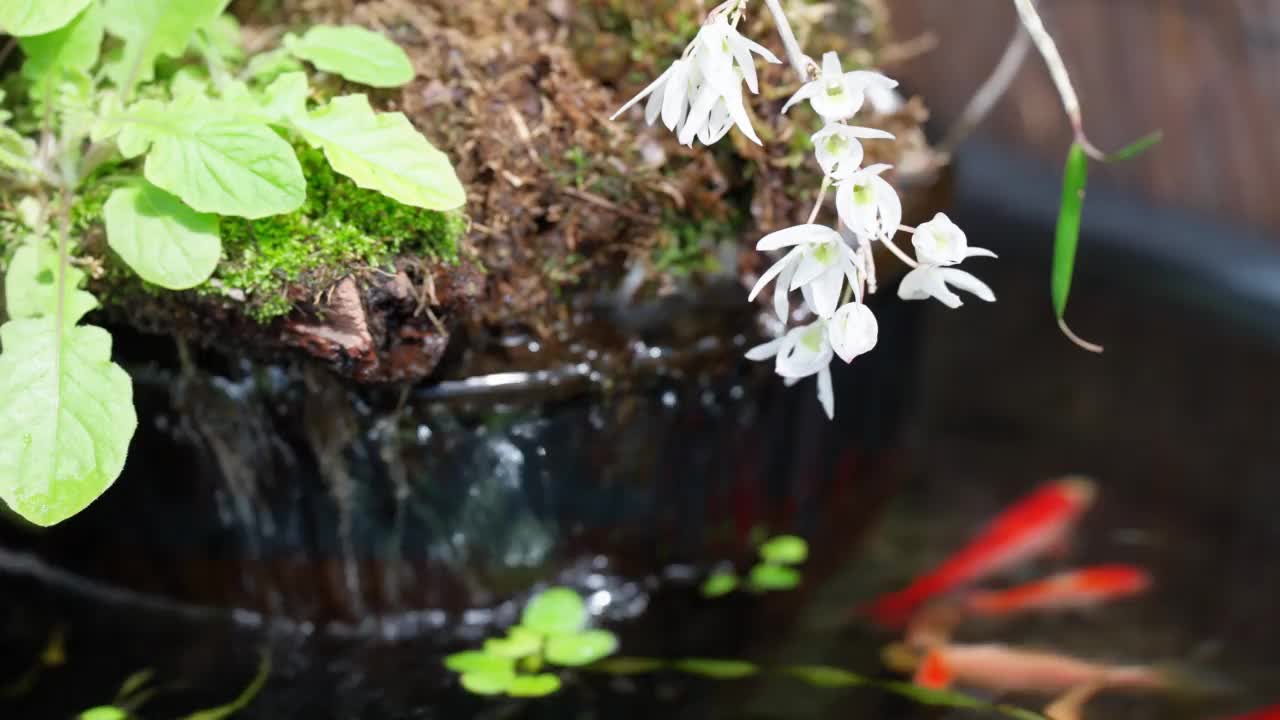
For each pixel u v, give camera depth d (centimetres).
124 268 67
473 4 72
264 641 75
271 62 70
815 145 61
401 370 69
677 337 74
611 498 75
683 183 72
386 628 75
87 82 68
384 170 65
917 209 78
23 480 63
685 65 61
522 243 71
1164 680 75
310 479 73
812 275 61
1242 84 117
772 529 80
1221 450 91
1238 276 109
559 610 75
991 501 87
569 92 71
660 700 73
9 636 75
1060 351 103
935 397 97
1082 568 82
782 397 77
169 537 75
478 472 73
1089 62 128
